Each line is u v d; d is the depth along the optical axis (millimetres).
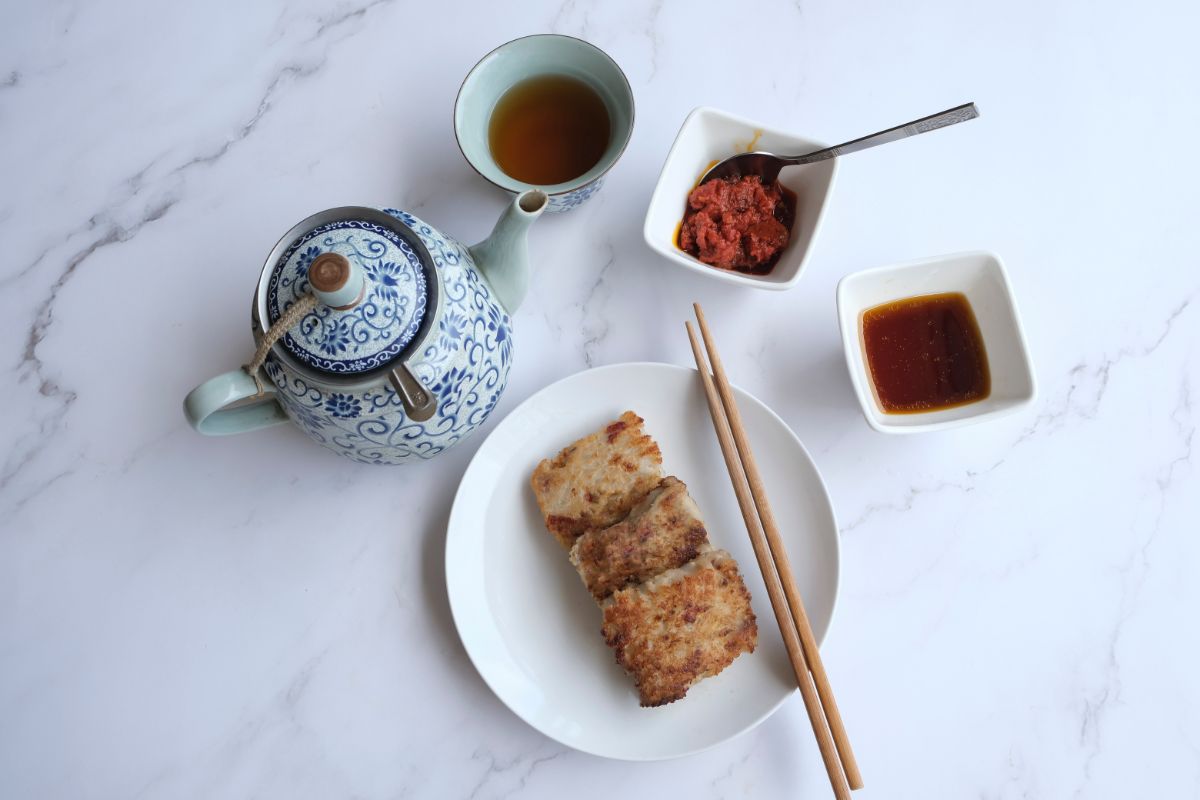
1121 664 543
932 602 546
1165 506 552
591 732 514
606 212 565
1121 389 559
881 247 565
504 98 542
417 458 514
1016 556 549
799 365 557
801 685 501
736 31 578
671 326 561
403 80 575
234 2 581
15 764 536
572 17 578
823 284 562
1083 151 572
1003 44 579
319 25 579
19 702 540
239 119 574
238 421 477
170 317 563
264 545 550
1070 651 543
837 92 575
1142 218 568
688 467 544
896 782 534
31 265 566
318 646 543
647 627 501
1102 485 553
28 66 580
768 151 535
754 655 519
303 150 570
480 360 477
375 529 550
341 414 464
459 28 578
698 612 502
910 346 538
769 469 530
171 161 571
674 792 532
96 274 565
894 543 550
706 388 527
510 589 530
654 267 562
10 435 557
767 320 559
